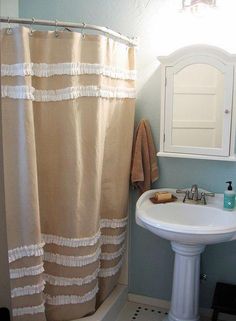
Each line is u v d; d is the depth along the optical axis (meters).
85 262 1.80
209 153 1.91
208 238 1.62
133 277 2.34
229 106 1.83
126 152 2.04
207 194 2.01
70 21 2.16
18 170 1.55
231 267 2.10
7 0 2.12
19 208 1.58
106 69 1.77
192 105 1.92
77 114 1.67
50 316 1.83
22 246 1.60
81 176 1.73
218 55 1.81
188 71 1.89
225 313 1.99
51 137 1.68
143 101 2.12
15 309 1.64
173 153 1.98
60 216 1.74
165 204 1.96
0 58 1.40
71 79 1.62
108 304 2.08
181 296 1.94
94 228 1.81
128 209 2.22
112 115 1.92
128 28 2.07
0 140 1.37
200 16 1.91
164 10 1.98
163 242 2.24
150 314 2.22
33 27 2.16
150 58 2.06
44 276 1.80
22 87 1.49
